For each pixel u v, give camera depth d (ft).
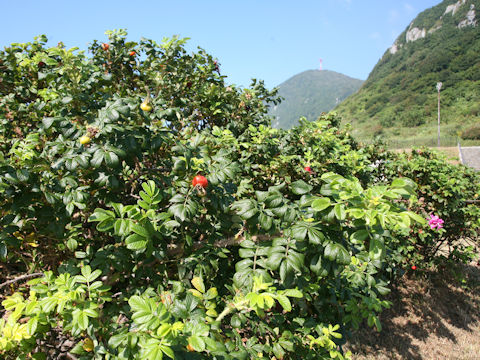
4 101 8.08
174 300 4.51
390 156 21.27
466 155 52.19
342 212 4.48
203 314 4.50
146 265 5.82
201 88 11.41
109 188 5.49
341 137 19.69
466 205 19.93
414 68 253.65
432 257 19.85
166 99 9.65
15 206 5.17
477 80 202.90
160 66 10.37
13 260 6.67
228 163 6.40
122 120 5.73
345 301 8.16
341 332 7.68
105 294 5.40
